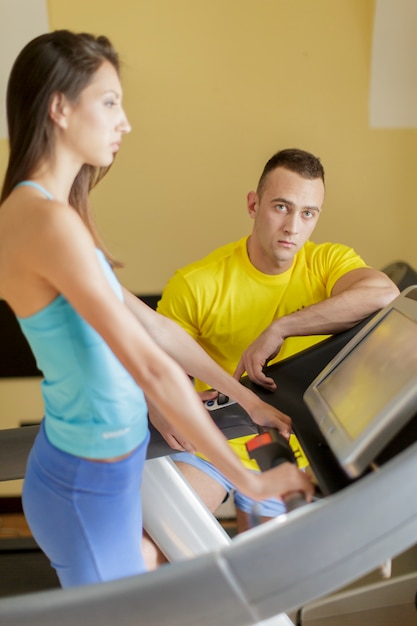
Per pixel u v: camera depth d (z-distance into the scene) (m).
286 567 1.12
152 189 2.91
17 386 3.02
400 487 1.12
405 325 1.47
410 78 2.80
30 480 1.33
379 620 2.15
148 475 1.83
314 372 1.84
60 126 1.19
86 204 1.40
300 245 2.04
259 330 2.14
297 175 1.97
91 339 1.20
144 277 3.00
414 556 2.42
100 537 1.32
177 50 2.78
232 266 2.13
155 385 1.11
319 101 2.83
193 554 1.84
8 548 2.41
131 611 1.12
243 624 1.16
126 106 2.83
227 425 1.78
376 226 2.96
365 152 2.88
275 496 1.17
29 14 2.71
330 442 1.32
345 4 2.75
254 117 2.85
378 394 1.31
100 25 2.76
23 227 1.13
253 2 2.74
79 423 1.24
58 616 1.12
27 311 1.18
